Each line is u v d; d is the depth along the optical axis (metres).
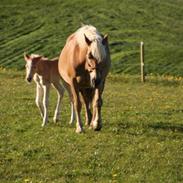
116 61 54.56
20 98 25.23
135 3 85.81
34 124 18.75
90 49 15.62
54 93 27.50
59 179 12.48
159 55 56.97
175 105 24.02
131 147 15.25
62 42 63.34
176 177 12.55
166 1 90.88
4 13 75.69
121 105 23.64
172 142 15.88
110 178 12.52
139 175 12.69
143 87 32.22
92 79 15.65
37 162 13.89
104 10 80.06
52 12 77.25
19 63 54.66
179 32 73.00
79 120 17.08
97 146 15.37
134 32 70.38
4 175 12.88
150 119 19.78
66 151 14.91
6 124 18.72
